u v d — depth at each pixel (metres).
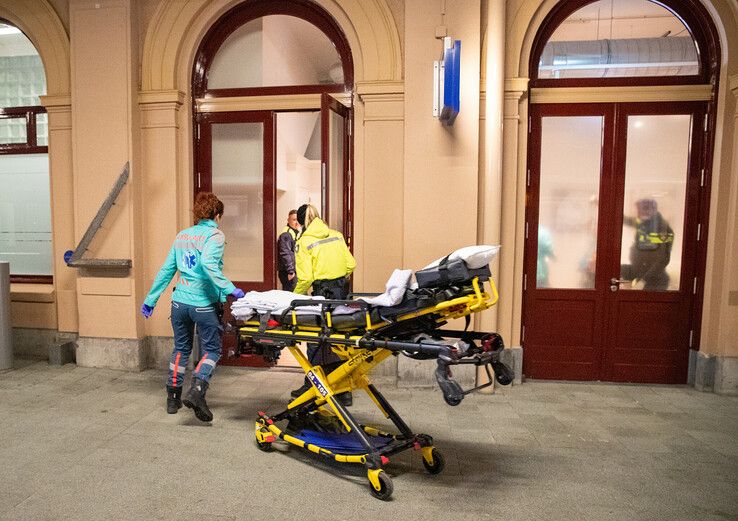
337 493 2.55
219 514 2.34
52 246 5.06
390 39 4.28
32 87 5.36
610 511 2.41
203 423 3.44
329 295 3.63
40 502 2.42
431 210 4.22
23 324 5.06
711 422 3.61
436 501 2.48
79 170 4.70
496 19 4.07
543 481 2.70
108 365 4.70
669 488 2.64
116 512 2.35
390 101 4.31
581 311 4.58
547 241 4.59
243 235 4.89
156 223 4.75
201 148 4.87
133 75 4.63
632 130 4.46
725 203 4.23
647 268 4.52
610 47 4.49
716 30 4.27
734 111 4.15
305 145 8.44
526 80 4.25
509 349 4.48
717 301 4.29
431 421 3.55
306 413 3.10
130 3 4.55
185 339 3.54
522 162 4.43
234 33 4.82
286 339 2.80
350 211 4.61
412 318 2.56
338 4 4.36
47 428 3.31
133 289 4.63
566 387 4.40
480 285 2.43
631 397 4.16
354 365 2.73
